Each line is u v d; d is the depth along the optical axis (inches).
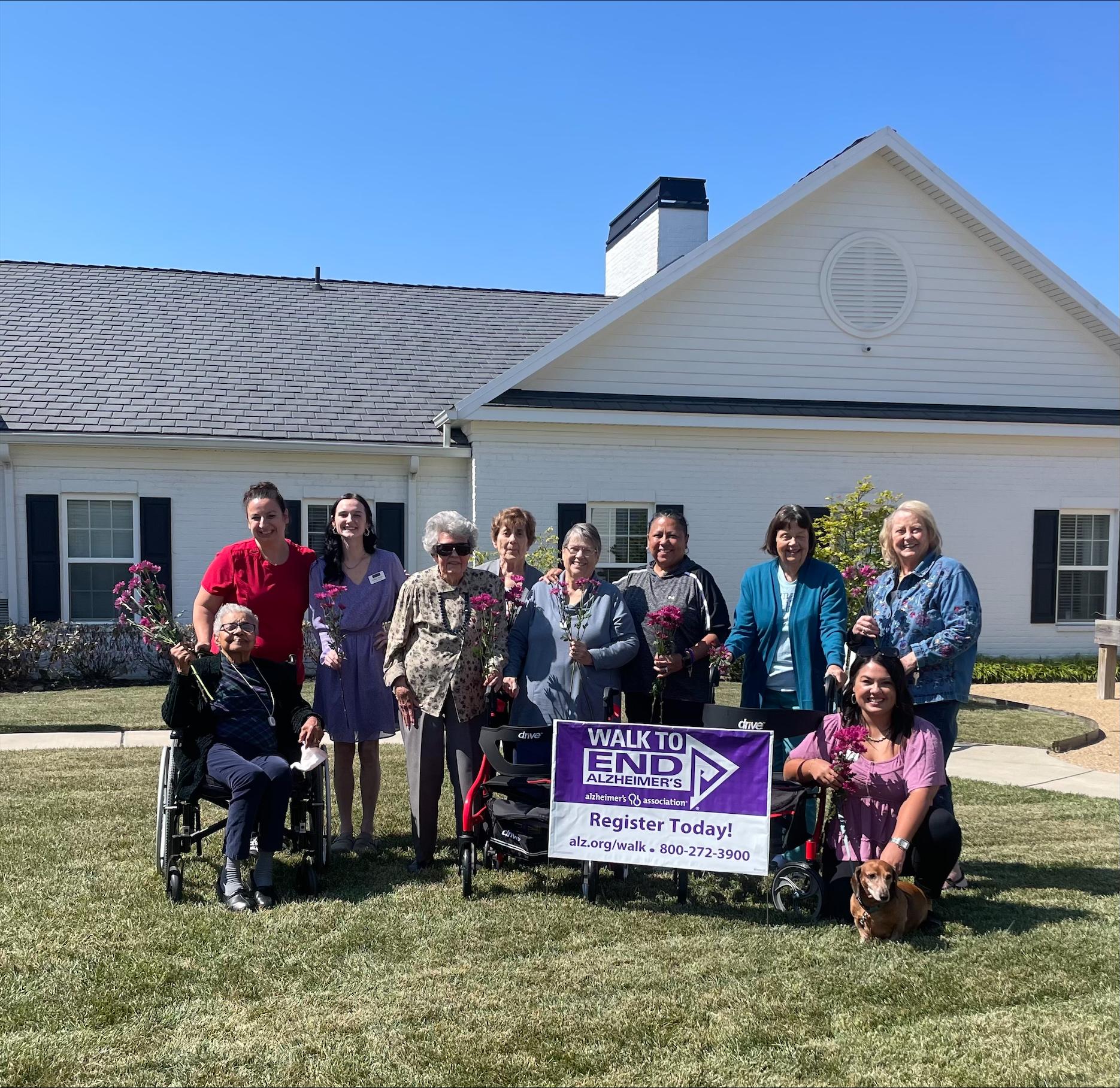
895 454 572.7
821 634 199.8
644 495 551.2
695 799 178.4
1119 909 179.6
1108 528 597.6
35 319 600.1
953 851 173.0
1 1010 137.6
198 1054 126.0
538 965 153.7
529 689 200.7
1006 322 597.0
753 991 144.3
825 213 578.2
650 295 545.0
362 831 218.2
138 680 513.0
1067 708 456.4
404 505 549.0
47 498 512.7
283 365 591.5
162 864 190.1
